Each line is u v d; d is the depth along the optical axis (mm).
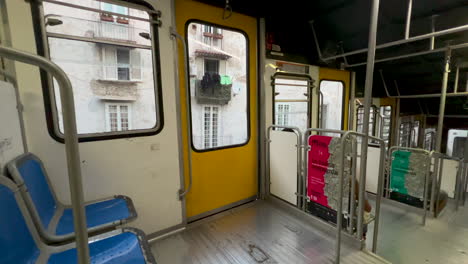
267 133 2727
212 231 2148
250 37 2582
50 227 1261
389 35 2861
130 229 1312
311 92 3475
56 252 1114
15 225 954
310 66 3375
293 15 2619
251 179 2801
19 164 1159
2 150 1085
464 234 2520
